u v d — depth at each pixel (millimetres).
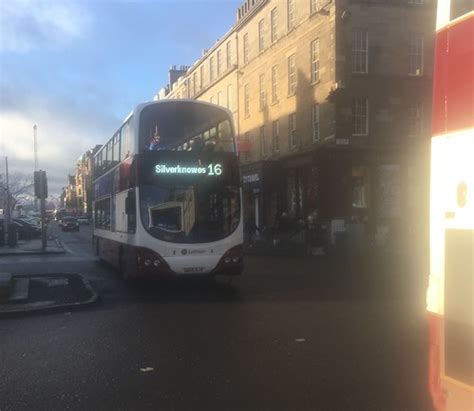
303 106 28922
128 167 13828
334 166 25703
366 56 26094
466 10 3014
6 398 5707
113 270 18672
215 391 5824
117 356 7320
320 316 9805
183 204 12930
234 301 11648
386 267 18234
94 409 5348
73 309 10859
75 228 60406
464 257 2945
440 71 3176
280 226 27312
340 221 25391
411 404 5379
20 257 24797
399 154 26188
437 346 3152
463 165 2965
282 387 5930
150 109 13125
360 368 6586
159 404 5465
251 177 32969
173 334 8586
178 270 12727
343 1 25797
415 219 26297
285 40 31016
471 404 2895
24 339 8398
